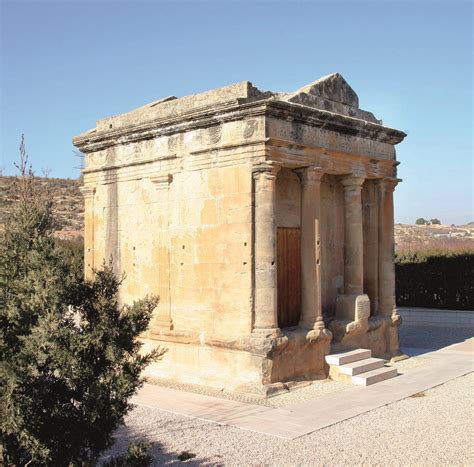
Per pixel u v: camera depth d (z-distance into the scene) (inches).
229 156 543.2
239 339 528.7
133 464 292.5
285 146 538.6
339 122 593.3
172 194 593.9
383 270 684.7
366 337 647.8
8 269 292.0
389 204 688.4
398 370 629.6
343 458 365.4
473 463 355.6
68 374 280.5
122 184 645.9
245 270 529.7
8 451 272.7
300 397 511.5
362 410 470.6
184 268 581.6
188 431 419.2
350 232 636.1
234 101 527.8
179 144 587.5
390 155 679.7
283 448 383.6
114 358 287.6
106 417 282.8
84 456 288.4
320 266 577.3
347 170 618.5
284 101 526.3
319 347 572.4
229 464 357.4
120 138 637.9
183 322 581.6
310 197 570.6
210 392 533.3
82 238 1462.8
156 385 563.2
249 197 529.0
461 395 522.0
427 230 3582.7
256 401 498.6
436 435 408.5
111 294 306.7
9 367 258.4
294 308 592.1
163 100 636.7
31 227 305.0
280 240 581.3
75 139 684.1
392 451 377.1
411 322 1033.5
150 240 616.7
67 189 2375.7
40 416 275.1
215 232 554.9
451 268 1066.7
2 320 283.3
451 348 785.6
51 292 280.4
